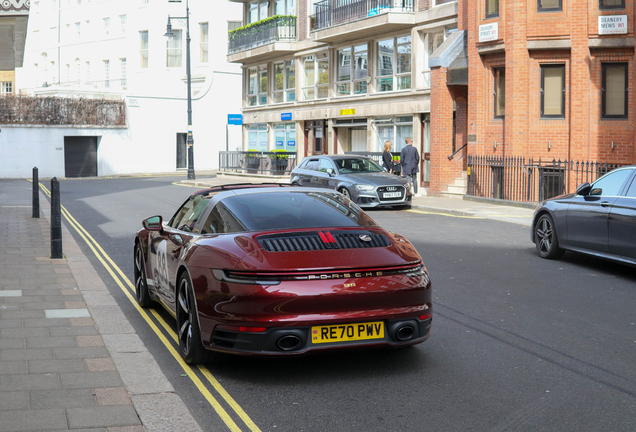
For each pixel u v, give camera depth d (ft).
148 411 14.39
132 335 20.59
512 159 66.18
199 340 17.35
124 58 179.22
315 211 19.02
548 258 34.73
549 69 67.10
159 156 154.51
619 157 64.80
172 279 19.62
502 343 20.04
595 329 21.53
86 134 144.66
